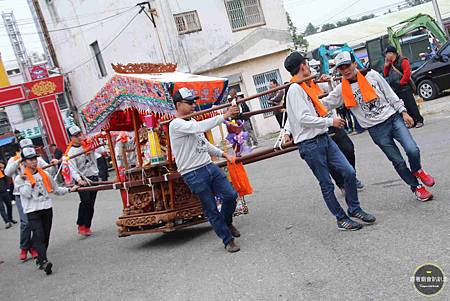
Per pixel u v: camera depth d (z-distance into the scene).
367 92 5.26
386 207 5.65
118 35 22.88
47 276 6.74
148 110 6.38
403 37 23.66
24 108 34.03
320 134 5.05
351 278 4.04
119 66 6.83
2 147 25.72
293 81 5.09
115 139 7.55
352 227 5.14
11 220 12.72
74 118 28.91
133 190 7.02
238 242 5.87
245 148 7.76
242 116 5.54
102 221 9.98
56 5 27.11
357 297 3.70
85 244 8.20
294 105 4.96
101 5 23.27
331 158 5.15
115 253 7.11
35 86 23.61
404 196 5.91
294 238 5.46
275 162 12.14
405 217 5.14
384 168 7.72
